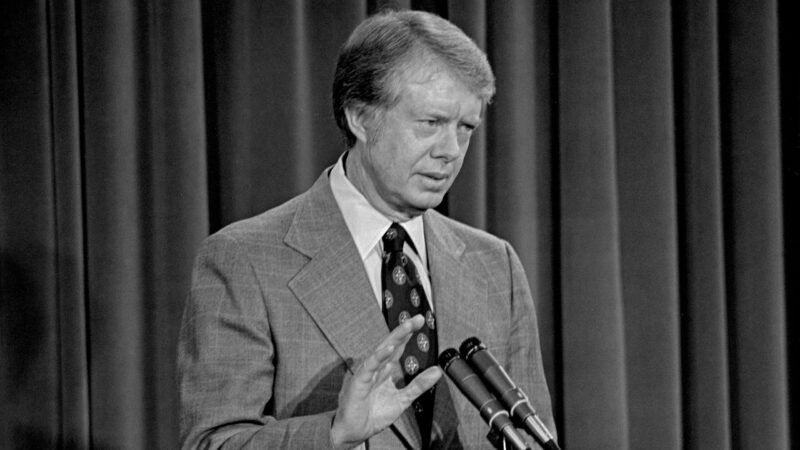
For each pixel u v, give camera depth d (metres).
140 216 5.59
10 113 5.45
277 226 4.05
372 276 4.06
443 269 4.14
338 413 3.30
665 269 6.41
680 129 6.69
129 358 5.50
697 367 6.58
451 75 3.71
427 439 3.92
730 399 6.70
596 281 6.23
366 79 3.79
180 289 5.58
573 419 6.21
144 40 5.64
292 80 5.74
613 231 6.28
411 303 4.02
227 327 3.80
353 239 4.04
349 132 4.03
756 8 6.64
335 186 4.16
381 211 4.09
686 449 6.59
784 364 6.66
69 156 5.48
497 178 6.19
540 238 6.38
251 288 3.85
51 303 5.46
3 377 5.41
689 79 6.66
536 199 6.33
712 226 6.57
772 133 6.62
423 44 3.73
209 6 5.85
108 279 5.48
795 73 6.87
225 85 5.80
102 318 5.48
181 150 5.57
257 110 5.75
